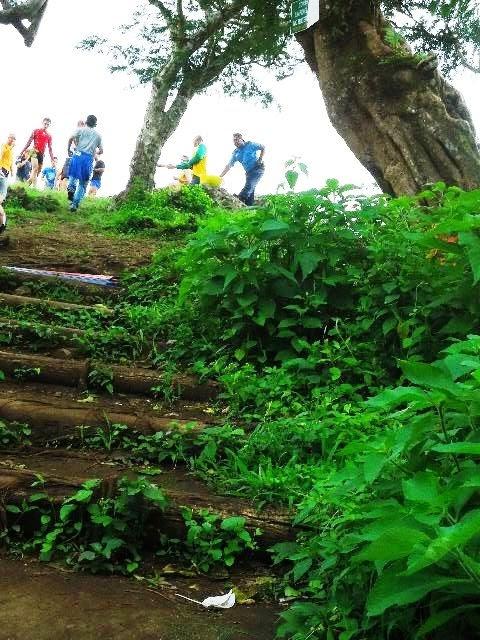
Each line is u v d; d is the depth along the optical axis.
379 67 8.99
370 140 9.23
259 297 5.34
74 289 6.97
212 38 19.12
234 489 3.68
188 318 5.76
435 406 2.30
